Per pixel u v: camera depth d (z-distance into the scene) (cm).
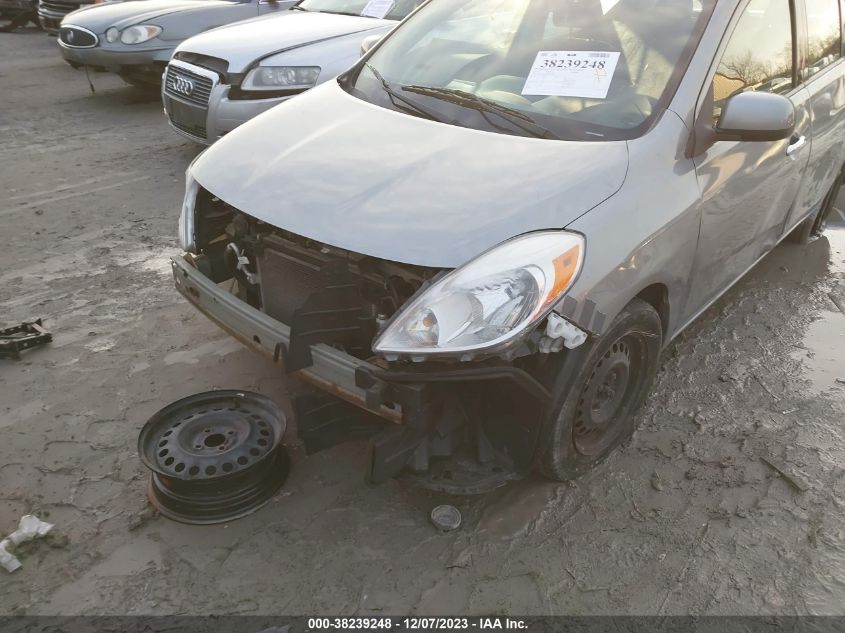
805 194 388
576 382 224
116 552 229
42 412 294
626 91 254
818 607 217
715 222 271
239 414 262
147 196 545
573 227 211
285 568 224
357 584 220
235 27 585
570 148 236
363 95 294
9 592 214
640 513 251
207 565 225
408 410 203
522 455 229
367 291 223
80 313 372
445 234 204
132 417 293
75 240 462
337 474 263
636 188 230
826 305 403
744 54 284
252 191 239
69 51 768
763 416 306
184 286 276
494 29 299
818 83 357
